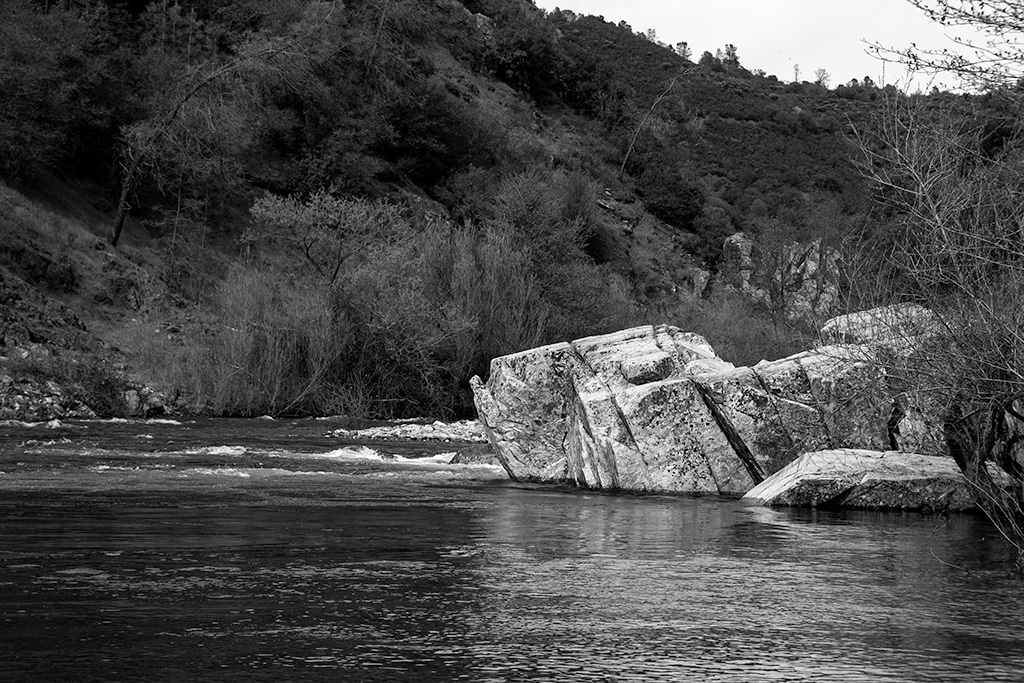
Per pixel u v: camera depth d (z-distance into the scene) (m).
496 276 40.19
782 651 7.12
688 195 89.06
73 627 7.34
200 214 50.47
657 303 53.88
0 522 12.20
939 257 11.56
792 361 17.89
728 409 17.58
